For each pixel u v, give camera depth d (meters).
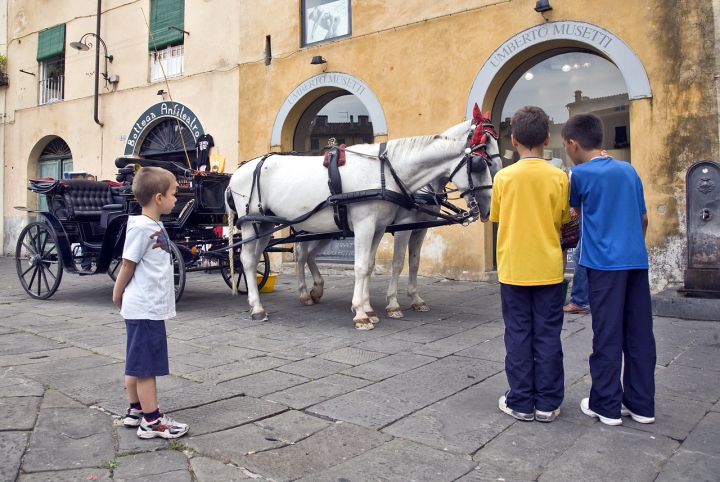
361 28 10.05
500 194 3.30
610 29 7.64
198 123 12.46
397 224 6.04
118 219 7.09
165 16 13.05
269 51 11.35
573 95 8.52
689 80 7.14
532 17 8.27
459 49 8.98
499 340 5.14
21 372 4.19
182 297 8.01
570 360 4.45
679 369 4.21
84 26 14.78
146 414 2.98
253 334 5.55
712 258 6.08
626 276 3.11
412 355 4.65
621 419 3.21
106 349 4.95
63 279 10.56
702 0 7.04
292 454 2.81
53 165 16.05
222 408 3.45
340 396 3.67
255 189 6.34
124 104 13.92
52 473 2.59
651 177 7.40
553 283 3.16
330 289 8.71
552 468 2.65
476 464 2.71
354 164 5.66
